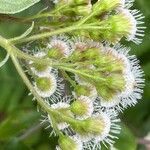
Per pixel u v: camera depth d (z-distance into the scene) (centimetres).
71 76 16
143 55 24
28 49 17
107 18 15
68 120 15
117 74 15
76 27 15
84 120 15
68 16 16
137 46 23
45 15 16
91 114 15
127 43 23
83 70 15
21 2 14
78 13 16
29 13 18
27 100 26
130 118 25
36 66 16
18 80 25
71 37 16
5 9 14
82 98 15
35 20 16
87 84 15
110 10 15
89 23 15
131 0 15
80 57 15
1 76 25
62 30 15
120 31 15
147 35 24
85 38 15
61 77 16
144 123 25
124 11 15
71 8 16
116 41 15
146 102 25
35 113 24
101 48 15
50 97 16
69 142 15
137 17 15
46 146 25
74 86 16
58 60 15
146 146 24
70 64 15
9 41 15
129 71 15
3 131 23
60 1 16
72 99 16
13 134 23
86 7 15
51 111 15
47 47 16
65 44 16
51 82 16
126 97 15
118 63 15
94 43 15
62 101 16
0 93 26
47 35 15
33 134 24
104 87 15
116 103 15
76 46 15
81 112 15
